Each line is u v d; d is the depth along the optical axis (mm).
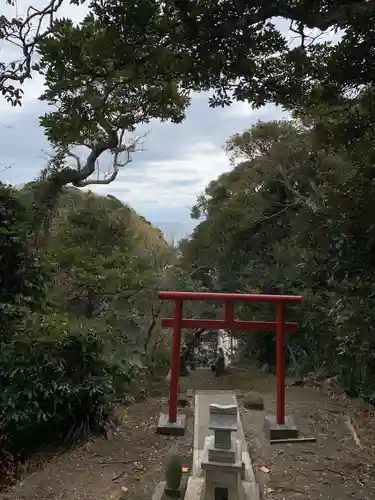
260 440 5461
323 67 3092
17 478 4910
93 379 5863
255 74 3070
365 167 3326
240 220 15891
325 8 2797
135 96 3354
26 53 3066
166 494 4203
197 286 12461
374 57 2996
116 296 7129
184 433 5668
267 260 15234
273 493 4348
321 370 9016
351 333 4020
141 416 6270
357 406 6539
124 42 2586
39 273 6996
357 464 4871
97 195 8508
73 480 4734
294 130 15156
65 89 2820
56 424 5867
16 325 6211
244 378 11641
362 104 3240
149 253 9391
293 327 5699
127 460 5082
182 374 12812
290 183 15133
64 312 6434
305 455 5090
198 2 2605
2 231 6820
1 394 5570
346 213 3316
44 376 5672
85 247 7195
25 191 7289
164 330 9859
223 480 3611
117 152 7512
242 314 14375
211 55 2750
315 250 3697
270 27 2945
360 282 3447
